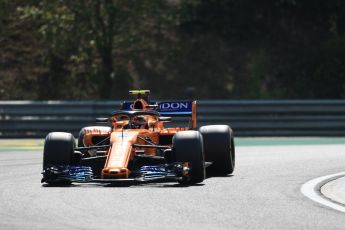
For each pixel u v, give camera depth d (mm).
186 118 73562
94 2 90062
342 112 81375
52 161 40281
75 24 90562
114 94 98562
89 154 44625
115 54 103438
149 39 106188
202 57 105375
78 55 92938
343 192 37812
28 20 104750
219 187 39188
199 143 40219
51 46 91250
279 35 109000
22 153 61625
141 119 43594
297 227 27812
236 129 81750
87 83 100188
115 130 42125
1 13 100625
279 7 112375
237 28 109438
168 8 95625
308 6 112938
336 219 29578
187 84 101375
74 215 30094
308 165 50750
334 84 99562
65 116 81625
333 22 111312
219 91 100438
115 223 28312
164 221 28859
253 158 56062
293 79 101438
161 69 103000
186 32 108625
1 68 101312
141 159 42906
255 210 31750
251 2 112812
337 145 68625
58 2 90062
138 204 33062
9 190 37750
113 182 40625
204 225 28078
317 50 104938
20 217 29594
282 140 76250
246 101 81812
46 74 100750
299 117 81188
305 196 36125
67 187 38875
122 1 90250
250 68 103688
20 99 97562
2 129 81562
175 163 38969
